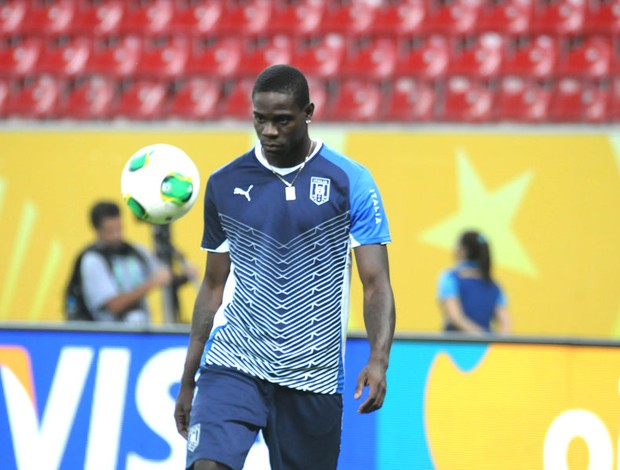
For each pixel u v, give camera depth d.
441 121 33.69
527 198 26.44
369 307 12.59
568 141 26.31
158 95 35.66
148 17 37.81
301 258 12.82
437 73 35.12
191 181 14.43
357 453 16.44
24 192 27.67
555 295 26.27
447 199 26.70
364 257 12.76
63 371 16.89
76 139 27.67
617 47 35.19
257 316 12.84
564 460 16.28
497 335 16.48
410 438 16.42
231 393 12.66
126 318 22.50
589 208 26.22
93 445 16.75
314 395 12.96
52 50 37.31
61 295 27.52
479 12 36.50
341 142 27.11
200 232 27.19
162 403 16.67
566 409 16.30
